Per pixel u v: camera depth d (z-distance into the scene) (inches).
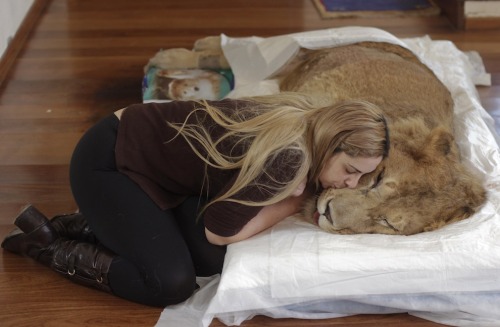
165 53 133.3
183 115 80.2
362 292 78.8
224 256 84.0
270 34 161.6
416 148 84.9
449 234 80.7
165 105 82.2
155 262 79.7
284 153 73.6
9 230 98.2
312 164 77.2
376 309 81.4
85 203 82.6
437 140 86.1
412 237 81.0
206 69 132.6
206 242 85.0
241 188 74.6
